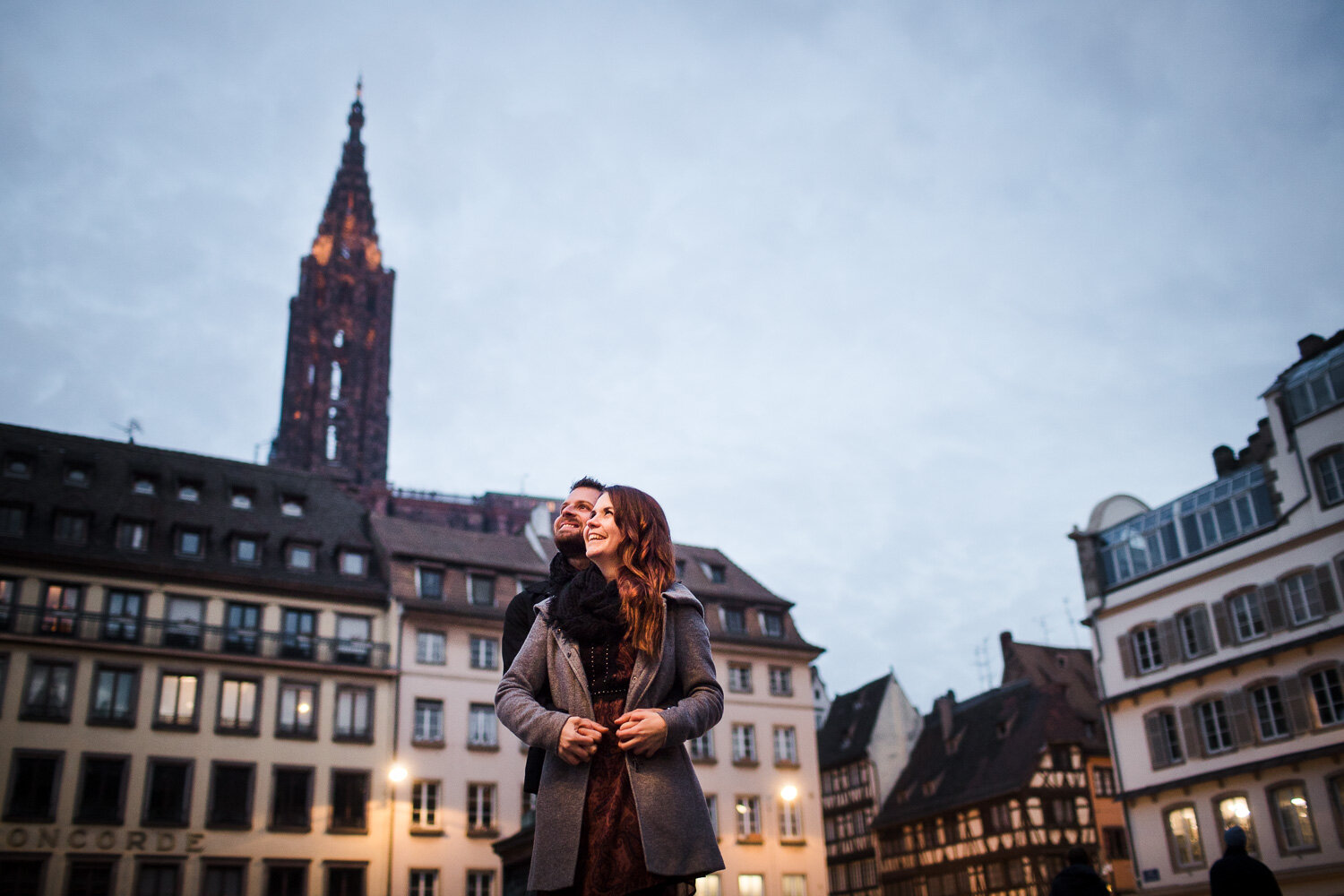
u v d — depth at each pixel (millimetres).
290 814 37750
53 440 43375
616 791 3182
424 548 45500
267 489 46125
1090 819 48469
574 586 3494
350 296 96375
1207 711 34375
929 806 53375
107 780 35531
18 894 33312
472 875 39531
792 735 47688
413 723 40594
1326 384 32125
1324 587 31531
